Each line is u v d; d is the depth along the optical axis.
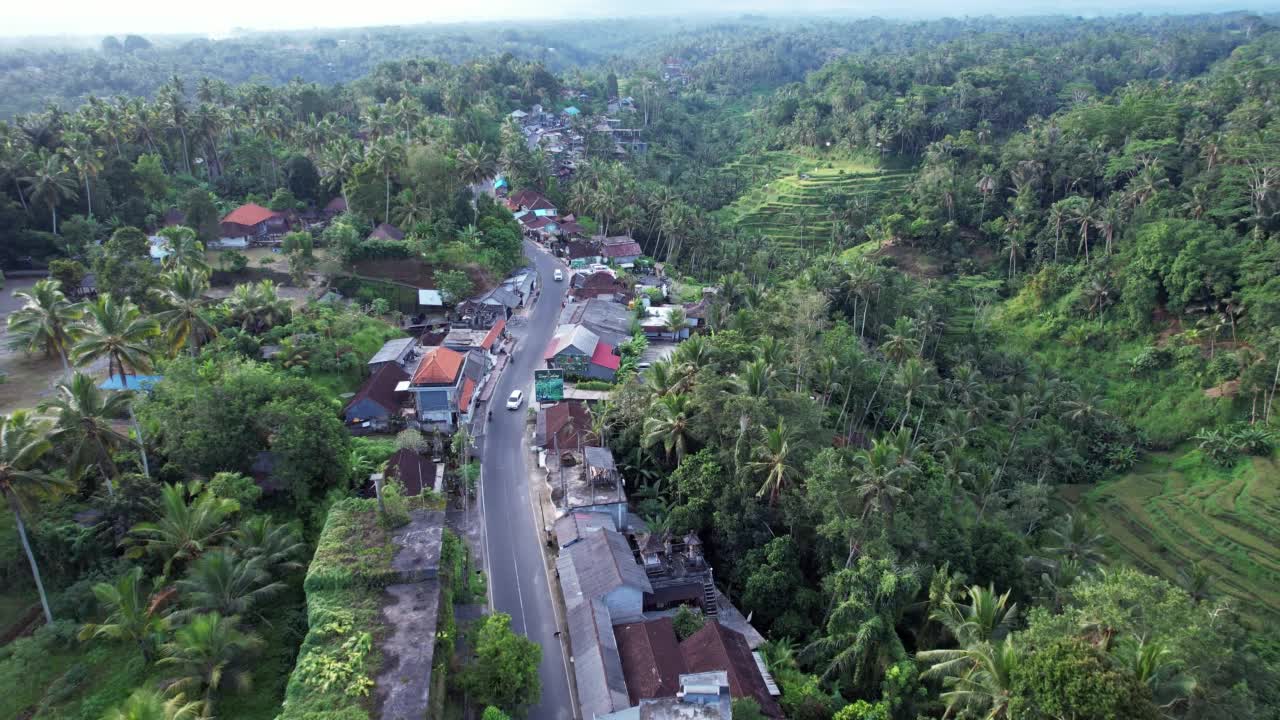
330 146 158.88
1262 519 103.31
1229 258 126.75
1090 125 174.62
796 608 67.62
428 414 90.00
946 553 71.25
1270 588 96.69
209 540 58.81
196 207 129.38
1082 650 44.00
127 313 69.19
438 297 123.94
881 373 111.62
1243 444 113.12
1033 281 150.75
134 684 51.78
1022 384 131.50
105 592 53.50
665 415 81.94
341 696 44.66
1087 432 123.75
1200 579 75.38
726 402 78.00
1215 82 191.62
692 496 76.44
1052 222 154.75
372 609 51.44
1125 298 137.50
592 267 148.62
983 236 169.12
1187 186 144.38
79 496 64.94
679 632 63.41
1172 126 163.00
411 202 142.25
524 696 52.44
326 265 121.94
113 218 128.75
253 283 121.25
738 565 72.06
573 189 185.25
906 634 67.94
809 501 69.06
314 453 70.06
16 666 50.84
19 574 57.56
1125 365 134.62
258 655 55.09
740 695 54.69
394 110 188.25
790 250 188.12
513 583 68.31
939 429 106.62
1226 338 127.06
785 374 91.56
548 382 96.56
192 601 54.03
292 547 58.91
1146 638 47.25
